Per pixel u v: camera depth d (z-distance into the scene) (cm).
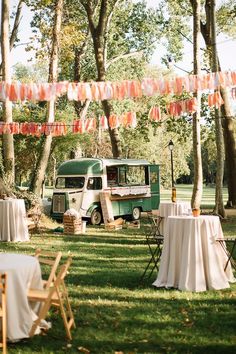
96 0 2856
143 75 3519
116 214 2038
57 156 3203
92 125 1546
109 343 554
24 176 3216
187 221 791
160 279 826
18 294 550
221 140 2031
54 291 554
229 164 2675
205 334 584
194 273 785
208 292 779
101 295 772
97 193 2003
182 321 636
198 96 1819
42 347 539
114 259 1101
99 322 634
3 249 1245
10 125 1680
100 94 933
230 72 951
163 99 2277
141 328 609
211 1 2020
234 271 964
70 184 2014
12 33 2272
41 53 2286
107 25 2803
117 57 3045
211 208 2605
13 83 915
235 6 2712
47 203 2266
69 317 644
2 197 1484
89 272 951
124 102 3259
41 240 1444
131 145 3831
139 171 2205
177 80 942
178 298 745
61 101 3139
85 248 1273
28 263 578
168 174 4025
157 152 3903
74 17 3023
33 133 1677
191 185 7712
